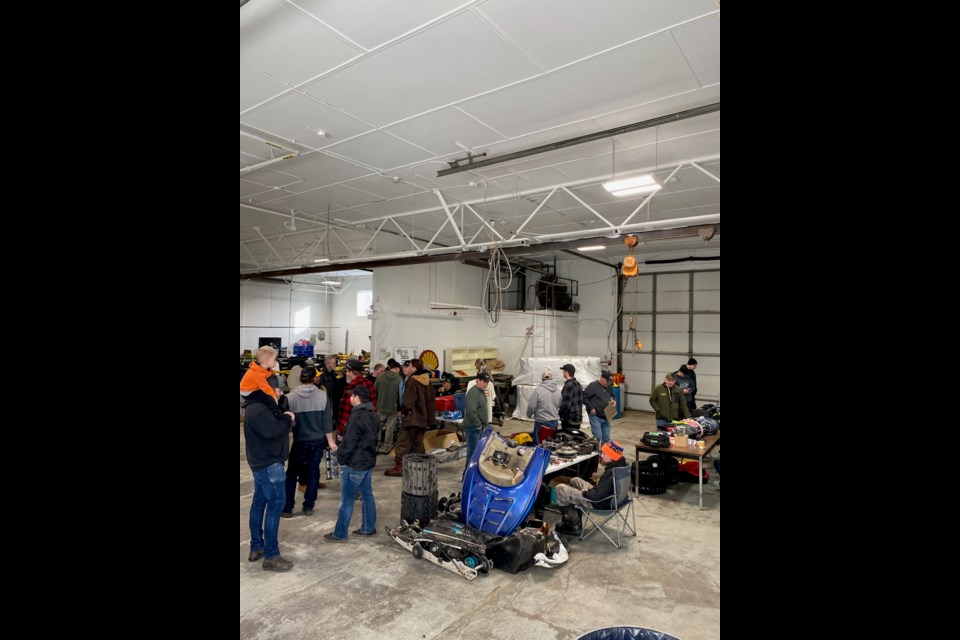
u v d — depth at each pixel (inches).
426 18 125.8
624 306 514.3
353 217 354.6
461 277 485.7
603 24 127.4
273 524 151.9
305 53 141.7
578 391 269.6
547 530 168.9
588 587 144.5
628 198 297.4
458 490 233.1
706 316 473.1
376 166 239.0
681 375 344.8
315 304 784.9
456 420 296.0
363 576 147.6
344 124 189.8
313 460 197.0
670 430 244.4
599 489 173.2
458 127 191.9
